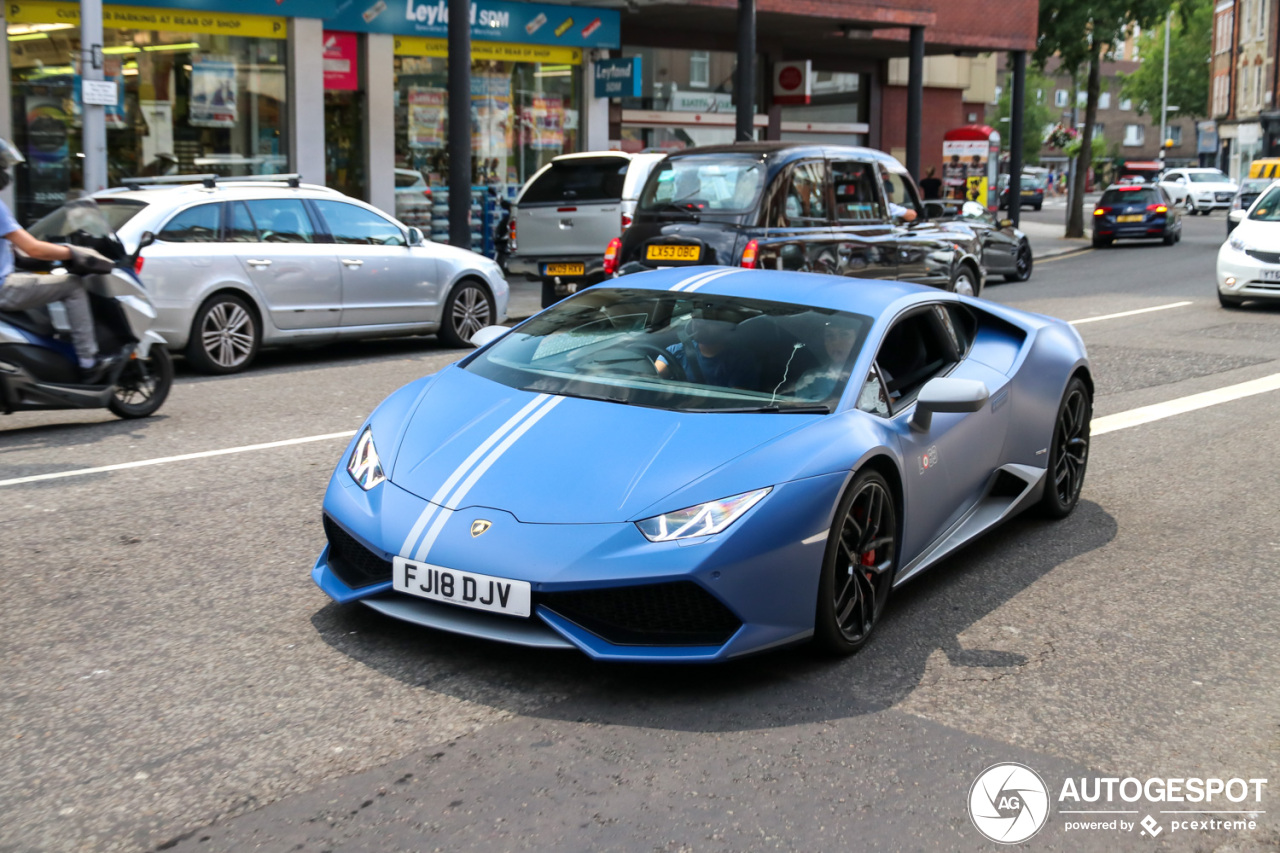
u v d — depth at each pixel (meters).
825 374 4.49
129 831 2.95
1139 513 6.32
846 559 4.16
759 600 3.78
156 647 4.13
